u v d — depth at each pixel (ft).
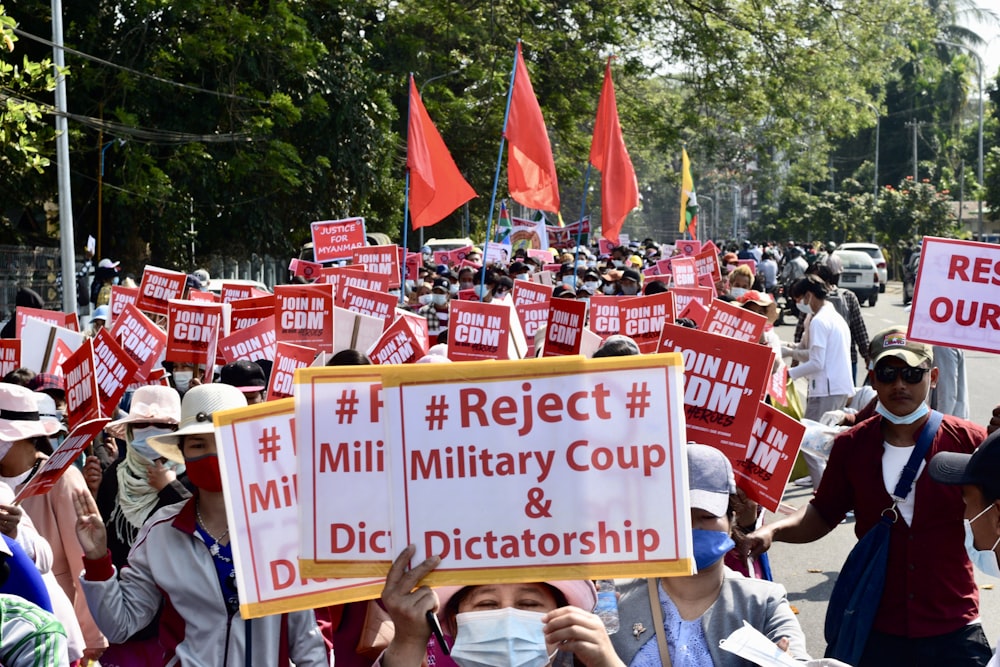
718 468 11.33
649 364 8.89
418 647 9.03
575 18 127.65
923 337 16.38
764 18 128.88
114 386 20.12
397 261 49.70
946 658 15.08
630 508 8.87
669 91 142.72
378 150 102.12
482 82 124.26
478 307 29.91
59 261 78.59
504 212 125.70
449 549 8.93
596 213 307.37
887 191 198.80
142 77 81.51
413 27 126.41
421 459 8.97
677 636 11.21
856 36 132.16
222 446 10.77
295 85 90.89
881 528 15.40
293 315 29.73
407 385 9.00
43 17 81.56
